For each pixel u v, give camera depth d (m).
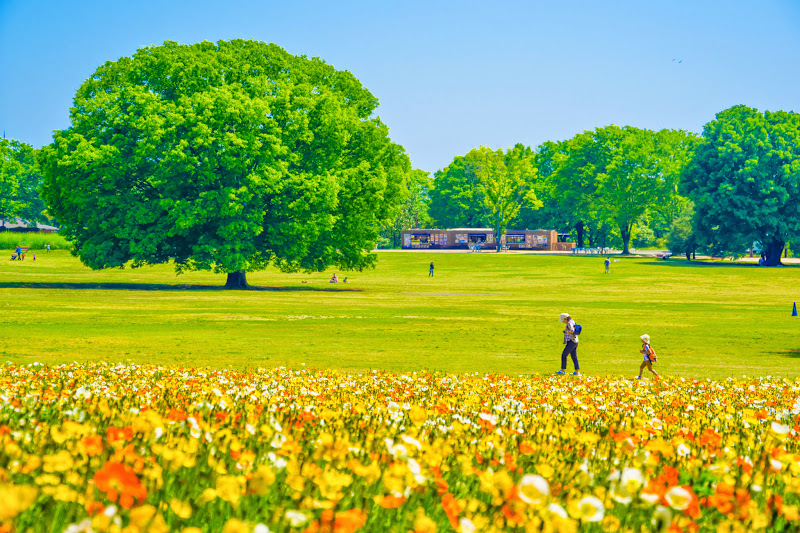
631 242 148.62
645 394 12.92
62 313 33.19
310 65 64.69
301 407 7.88
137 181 56.19
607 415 8.95
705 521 3.53
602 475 4.48
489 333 28.08
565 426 6.89
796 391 14.26
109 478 3.01
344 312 36.72
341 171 55.78
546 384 14.16
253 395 9.48
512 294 55.28
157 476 3.57
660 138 119.44
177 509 3.09
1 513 2.71
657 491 3.47
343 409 8.30
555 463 4.62
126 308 36.66
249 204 55.28
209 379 12.85
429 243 127.00
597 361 21.25
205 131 50.66
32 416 5.99
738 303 47.94
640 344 25.70
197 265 55.12
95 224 54.19
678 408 10.88
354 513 2.95
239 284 57.12
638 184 117.12
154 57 57.28
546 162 149.12
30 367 14.22
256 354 20.61
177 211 50.88
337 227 58.50
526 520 3.13
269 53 62.00
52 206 56.66
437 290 59.22
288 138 55.78
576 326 18.44
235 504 3.24
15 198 141.75
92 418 5.96
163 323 29.77
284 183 53.62
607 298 52.31
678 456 5.10
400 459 4.22
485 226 144.38
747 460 4.63
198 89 55.97
